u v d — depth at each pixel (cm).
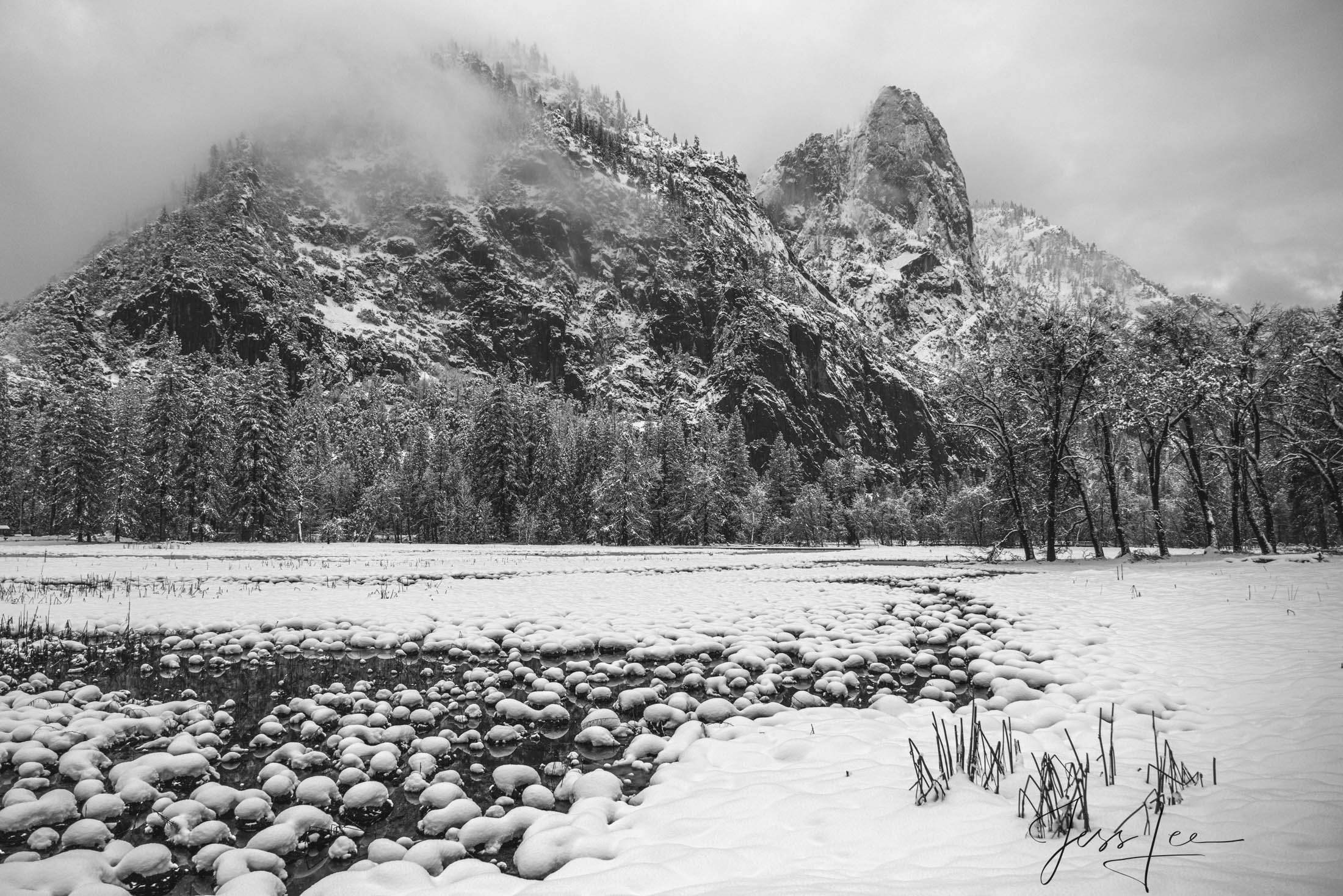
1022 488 3080
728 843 398
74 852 417
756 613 1468
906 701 820
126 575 2294
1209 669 828
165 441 5116
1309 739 529
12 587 1833
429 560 3359
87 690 851
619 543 6278
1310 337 2488
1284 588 1579
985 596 1712
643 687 894
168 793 548
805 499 8231
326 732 729
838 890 312
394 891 370
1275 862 309
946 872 331
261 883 391
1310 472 3278
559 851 405
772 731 657
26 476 6531
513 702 785
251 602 1628
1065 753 537
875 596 1791
